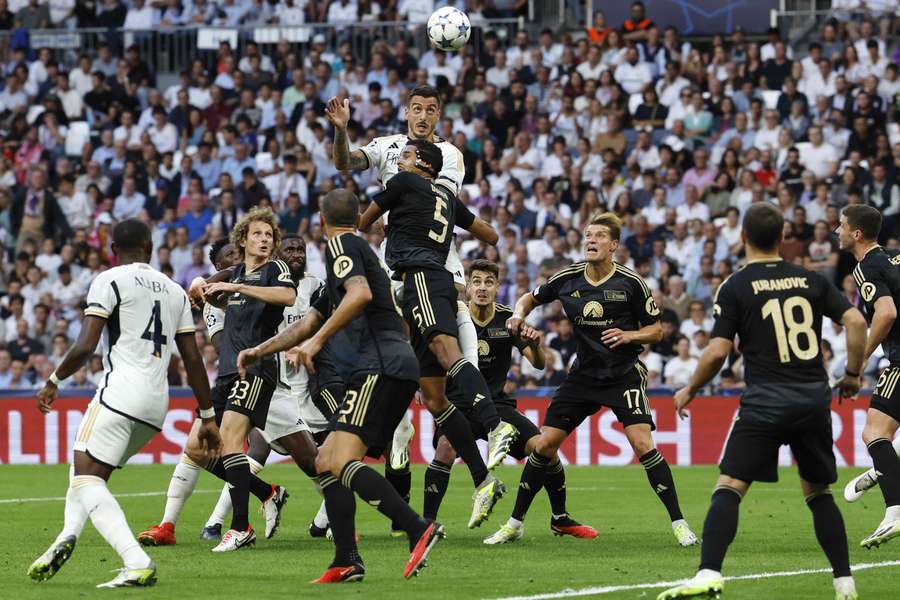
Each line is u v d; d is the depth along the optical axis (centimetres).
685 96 5466
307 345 1564
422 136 2189
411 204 2003
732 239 4772
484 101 5634
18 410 4275
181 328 1736
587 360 2158
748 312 1494
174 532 2161
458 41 2638
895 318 2045
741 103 5441
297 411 2148
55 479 3609
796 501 2944
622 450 4134
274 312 2081
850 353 1522
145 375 1673
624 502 2942
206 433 1788
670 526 2445
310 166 5391
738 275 1516
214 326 2280
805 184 4928
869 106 5247
